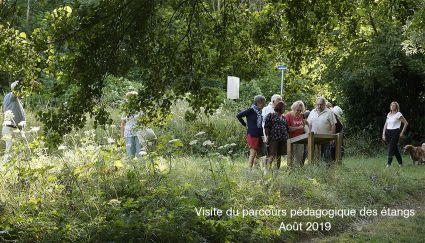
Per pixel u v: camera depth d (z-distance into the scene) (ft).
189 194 28.45
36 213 25.73
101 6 25.62
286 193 32.42
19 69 26.43
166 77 28.22
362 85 77.92
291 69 32.99
